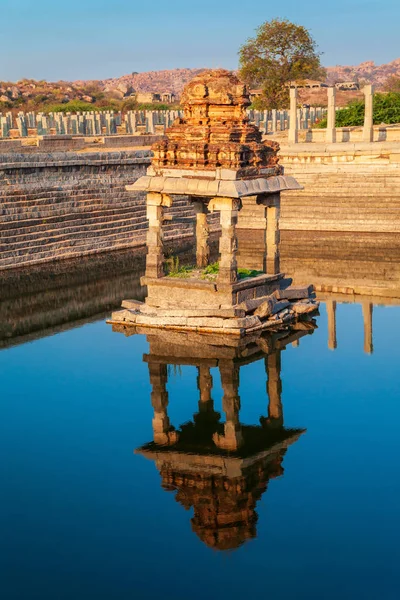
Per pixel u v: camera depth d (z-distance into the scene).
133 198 30.81
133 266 26.50
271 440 12.61
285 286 19.72
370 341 17.34
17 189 26.34
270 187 17.84
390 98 46.50
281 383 15.04
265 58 63.34
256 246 30.30
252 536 9.81
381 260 26.53
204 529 9.99
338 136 38.84
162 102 107.44
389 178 31.61
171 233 31.47
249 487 10.98
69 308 20.92
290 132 34.97
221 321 17.77
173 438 12.77
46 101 103.81
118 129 46.03
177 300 18.39
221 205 17.34
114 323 18.95
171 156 17.84
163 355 16.59
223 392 14.71
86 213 28.55
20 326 19.16
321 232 31.69
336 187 32.38
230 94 17.50
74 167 28.77
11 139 34.69
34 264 26.38
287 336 17.75
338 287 22.73
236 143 17.33
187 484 11.12
